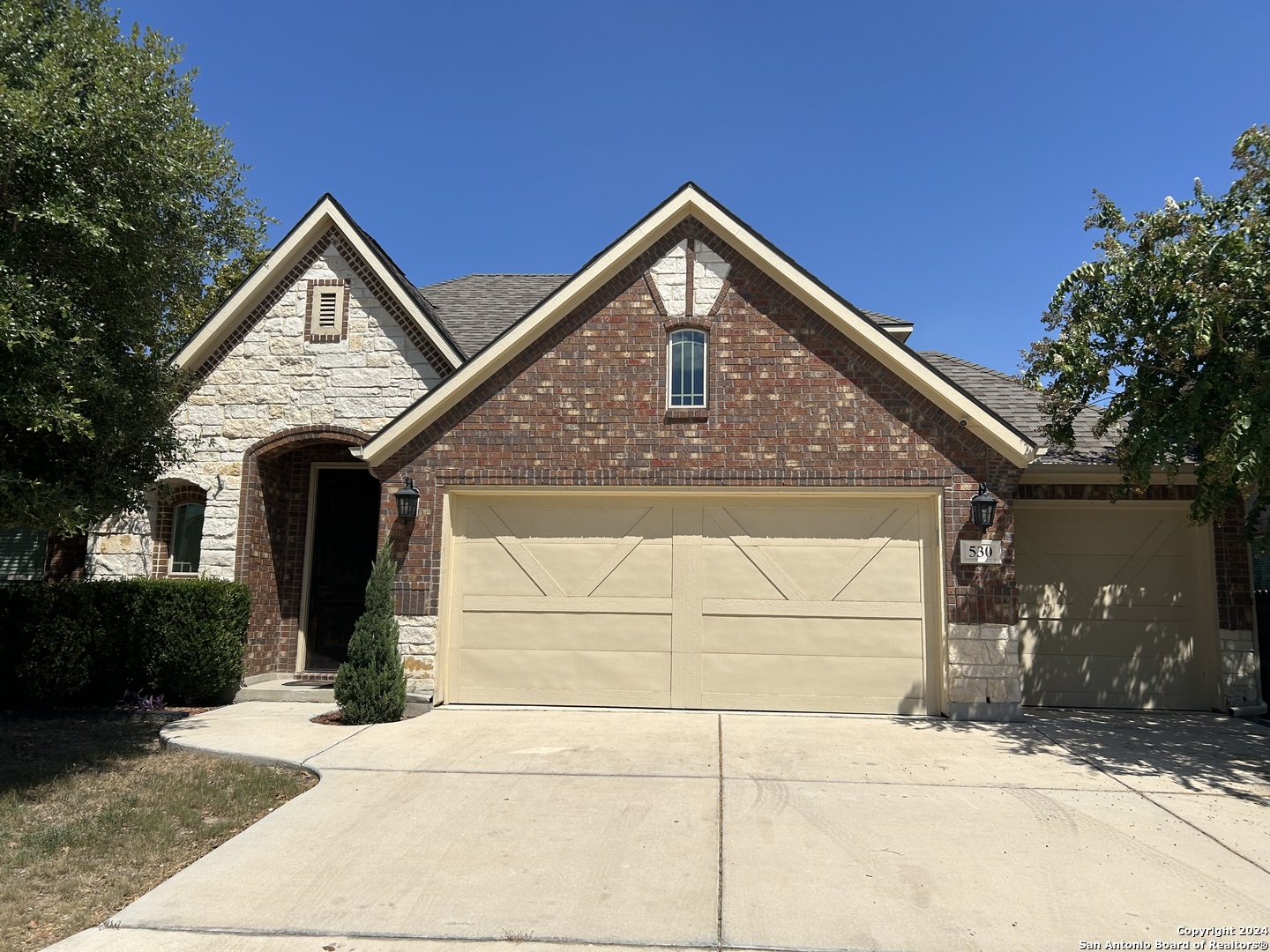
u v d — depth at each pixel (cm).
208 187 835
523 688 1014
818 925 457
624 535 1027
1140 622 1057
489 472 1023
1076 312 870
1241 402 717
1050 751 813
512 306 1434
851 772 731
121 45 739
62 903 482
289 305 1180
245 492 1143
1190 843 575
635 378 1024
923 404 983
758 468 997
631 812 625
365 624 944
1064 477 1036
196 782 704
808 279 995
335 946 434
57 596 1023
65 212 632
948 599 958
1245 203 809
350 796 663
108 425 731
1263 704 1001
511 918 463
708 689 995
